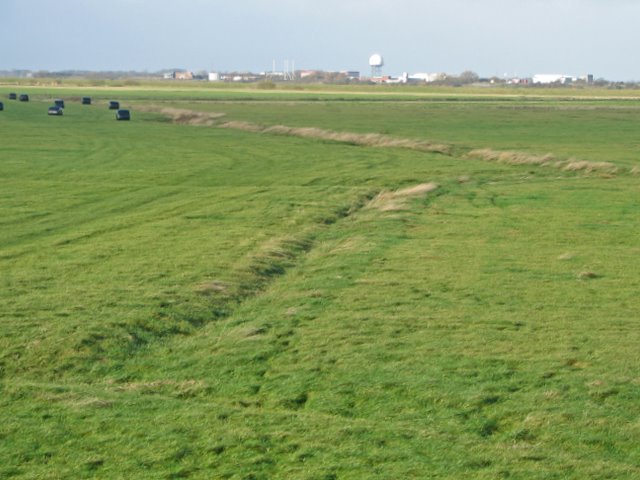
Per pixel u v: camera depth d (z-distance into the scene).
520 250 30.84
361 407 16.80
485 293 24.66
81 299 23.94
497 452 14.59
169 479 13.72
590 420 15.73
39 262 28.69
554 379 17.83
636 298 24.11
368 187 48.53
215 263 28.50
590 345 19.95
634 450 14.65
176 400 17.16
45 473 13.87
